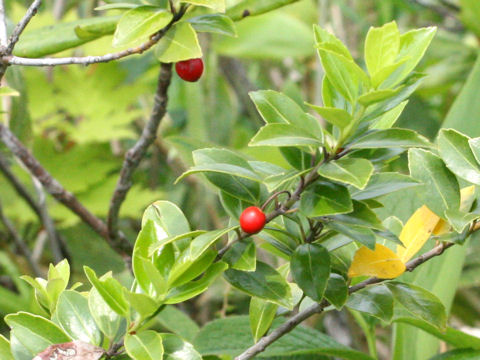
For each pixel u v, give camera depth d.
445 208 0.43
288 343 0.52
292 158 0.41
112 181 0.84
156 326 0.66
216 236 0.40
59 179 0.83
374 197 0.41
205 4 0.43
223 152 0.42
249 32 0.85
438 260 0.52
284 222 0.44
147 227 0.42
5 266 0.74
